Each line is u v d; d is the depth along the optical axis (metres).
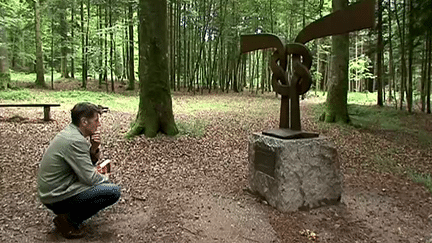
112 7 14.72
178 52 18.89
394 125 9.62
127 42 17.20
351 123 9.45
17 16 14.73
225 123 9.00
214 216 3.35
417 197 4.15
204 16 18.50
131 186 4.14
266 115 10.72
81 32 16.05
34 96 12.23
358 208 3.74
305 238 2.97
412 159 6.14
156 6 6.63
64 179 2.65
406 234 3.15
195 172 4.89
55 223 2.78
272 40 3.98
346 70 9.52
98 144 2.97
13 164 4.88
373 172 5.24
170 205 3.59
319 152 3.69
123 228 3.00
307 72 3.51
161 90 6.86
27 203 3.48
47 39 19.59
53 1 15.16
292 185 3.53
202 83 20.16
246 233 3.01
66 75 20.22
